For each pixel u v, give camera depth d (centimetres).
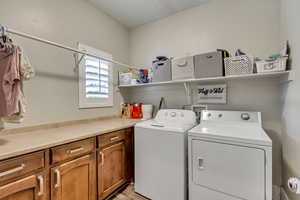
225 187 133
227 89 203
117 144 182
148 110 249
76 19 198
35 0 157
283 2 156
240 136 130
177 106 244
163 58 225
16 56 110
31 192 106
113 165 176
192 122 189
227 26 202
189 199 152
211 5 213
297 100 121
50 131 154
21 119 115
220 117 181
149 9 233
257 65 154
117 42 266
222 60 174
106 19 244
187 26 233
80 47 202
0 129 132
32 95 154
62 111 180
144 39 278
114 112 257
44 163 113
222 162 135
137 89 288
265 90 180
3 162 92
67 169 127
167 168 163
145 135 181
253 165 123
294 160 129
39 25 160
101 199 159
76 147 135
